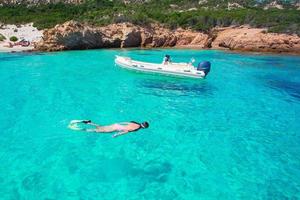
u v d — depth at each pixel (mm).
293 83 22578
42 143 11562
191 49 41875
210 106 16734
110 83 20891
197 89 20125
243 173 10031
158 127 13469
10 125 13195
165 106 16422
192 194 8828
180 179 9555
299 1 63219
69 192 8680
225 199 8688
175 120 14422
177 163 10492
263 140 12562
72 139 11969
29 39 44312
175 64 22766
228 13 52156
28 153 10766
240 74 25359
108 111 15312
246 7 62906
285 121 14766
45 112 14898
